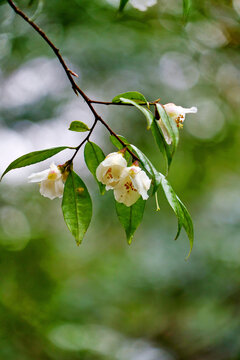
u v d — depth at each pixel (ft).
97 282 25.55
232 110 24.47
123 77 19.65
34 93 19.31
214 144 25.17
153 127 5.51
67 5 17.03
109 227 29.07
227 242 20.31
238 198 21.98
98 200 20.85
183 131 24.58
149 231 24.13
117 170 5.64
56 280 21.42
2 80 18.92
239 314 18.74
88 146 6.30
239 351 16.97
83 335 19.21
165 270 21.48
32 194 22.61
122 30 18.84
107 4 17.13
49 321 18.70
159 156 22.75
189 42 20.10
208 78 22.13
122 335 24.79
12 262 19.48
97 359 19.10
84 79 19.33
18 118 19.34
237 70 21.85
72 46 18.45
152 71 19.89
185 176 25.98
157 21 18.40
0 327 16.39
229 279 19.92
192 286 20.89
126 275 24.50
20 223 21.63
